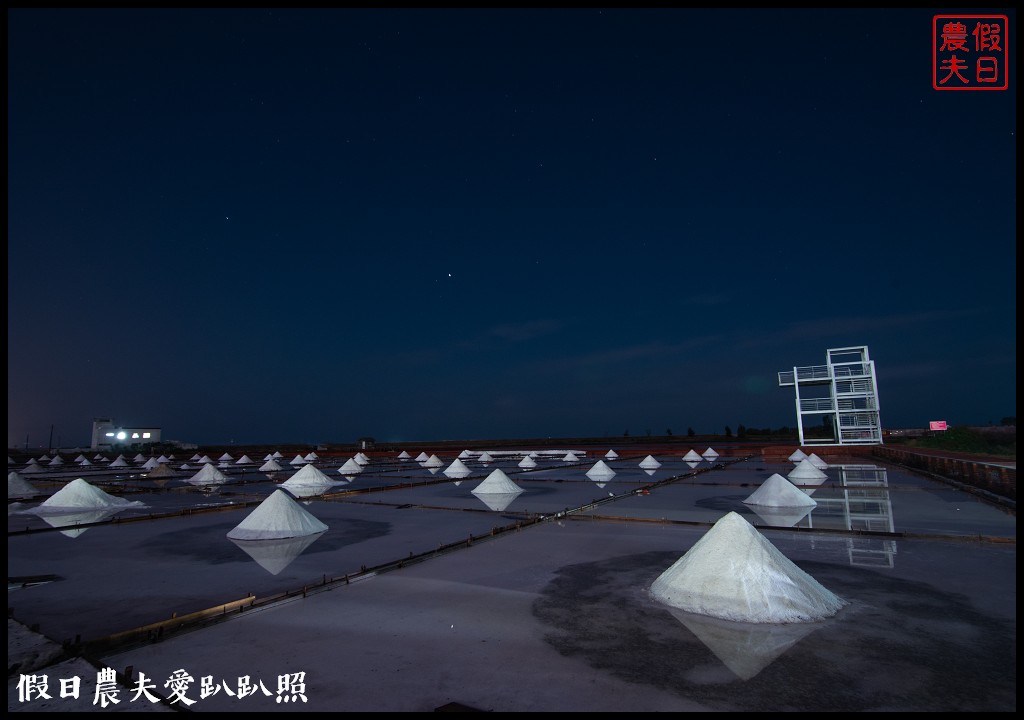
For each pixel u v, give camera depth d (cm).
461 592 582
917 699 340
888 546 782
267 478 2155
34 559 772
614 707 333
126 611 538
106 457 4628
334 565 713
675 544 820
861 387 3019
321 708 336
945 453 2336
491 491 1523
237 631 473
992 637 441
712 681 368
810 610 488
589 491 1527
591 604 537
